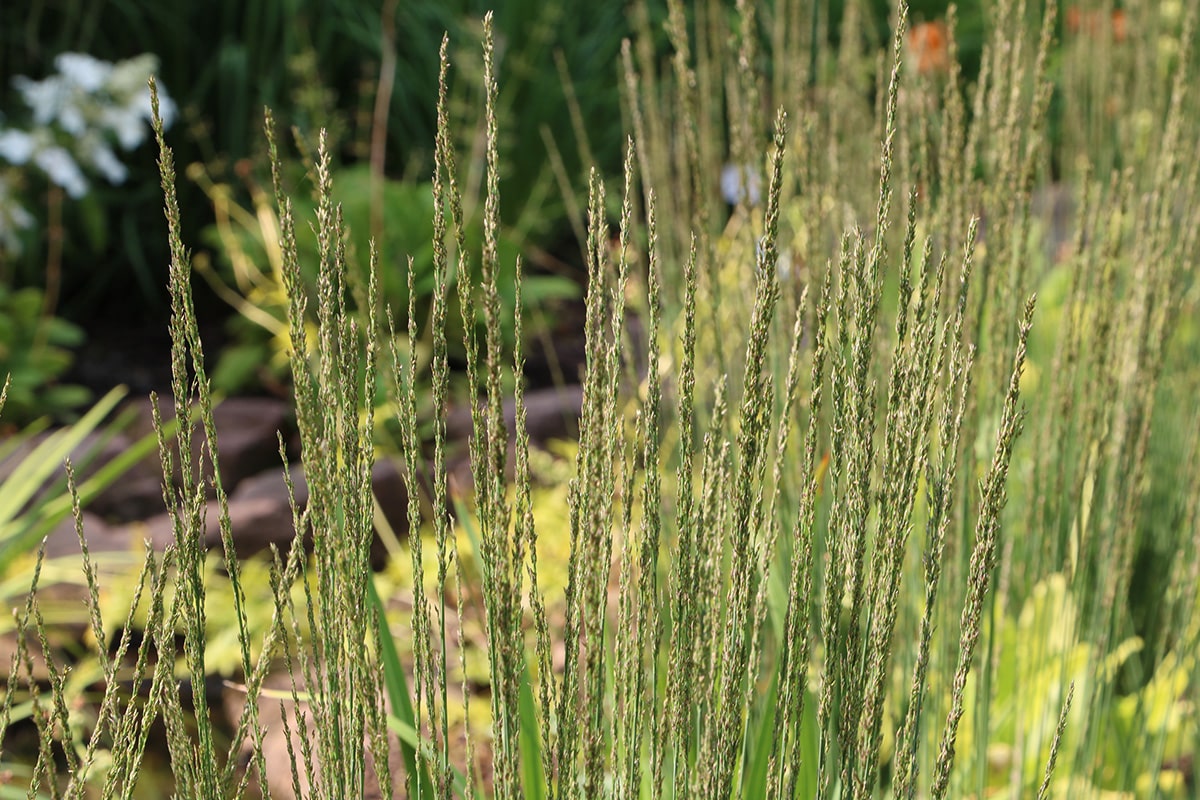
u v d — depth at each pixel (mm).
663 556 2029
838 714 1488
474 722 2775
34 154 5906
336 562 1400
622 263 1380
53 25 7160
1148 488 2617
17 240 5938
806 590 1429
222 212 6605
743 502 1387
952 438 1409
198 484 1380
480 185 5898
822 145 2602
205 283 7160
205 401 1376
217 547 3965
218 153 7148
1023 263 1912
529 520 1390
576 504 1403
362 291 1706
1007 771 2570
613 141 7645
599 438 1384
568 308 6961
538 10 7367
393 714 1779
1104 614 2082
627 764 1474
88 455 3725
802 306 1388
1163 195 2139
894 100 1374
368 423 1399
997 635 2438
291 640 3279
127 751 1425
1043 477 2207
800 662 1440
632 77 2188
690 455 1402
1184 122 2426
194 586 1394
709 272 1953
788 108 2715
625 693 1471
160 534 4180
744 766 1616
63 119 6004
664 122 2693
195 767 1418
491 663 1402
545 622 1420
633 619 1445
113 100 6164
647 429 1403
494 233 1329
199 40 7363
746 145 2166
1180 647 2236
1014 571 2578
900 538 1395
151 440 3812
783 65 2783
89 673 3148
